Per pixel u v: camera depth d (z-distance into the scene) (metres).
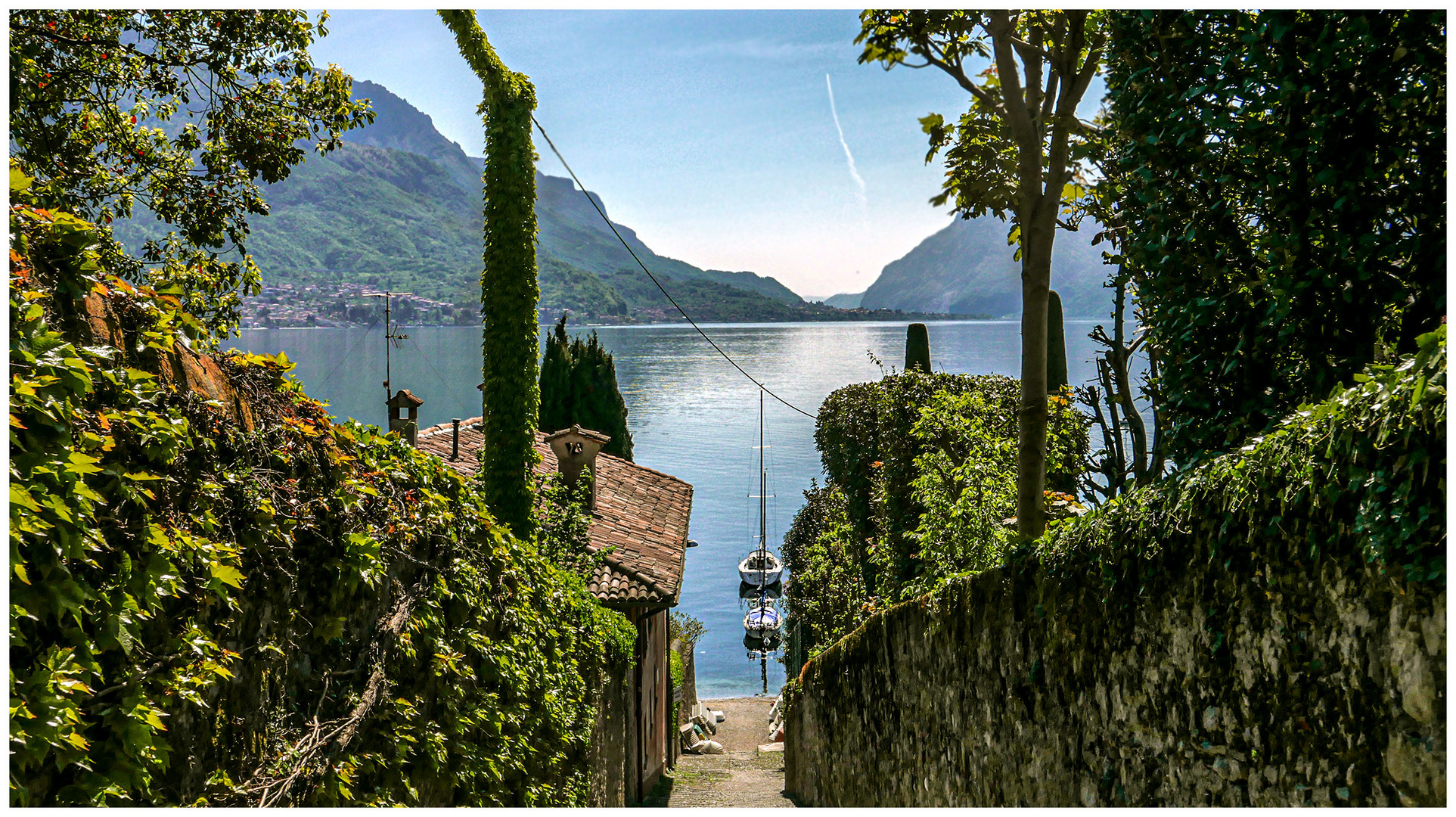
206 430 3.20
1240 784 2.92
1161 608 3.44
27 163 8.47
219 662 2.98
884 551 11.69
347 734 3.67
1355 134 3.39
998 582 5.10
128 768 2.42
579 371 27.22
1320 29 3.46
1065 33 5.87
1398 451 2.19
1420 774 2.17
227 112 9.93
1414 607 2.19
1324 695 2.53
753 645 32.41
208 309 9.93
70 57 8.83
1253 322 3.80
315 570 3.77
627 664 11.35
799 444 79.19
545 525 11.88
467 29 9.99
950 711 5.93
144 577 2.59
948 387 13.74
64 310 2.65
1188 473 3.39
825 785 10.45
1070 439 8.52
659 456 74.31
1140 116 4.32
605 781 9.82
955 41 5.84
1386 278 3.42
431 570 4.98
